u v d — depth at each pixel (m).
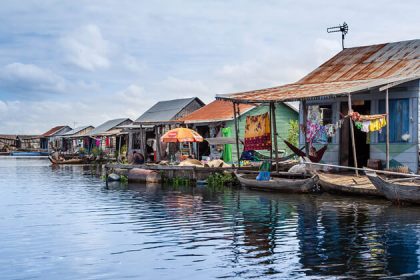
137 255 11.62
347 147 24.11
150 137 47.25
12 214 17.95
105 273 10.27
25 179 35.09
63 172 43.66
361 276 9.72
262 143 24.30
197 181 27.95
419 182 19.75
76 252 12.01
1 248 12.48
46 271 10.46
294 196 21.30
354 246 11.99
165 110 49.97
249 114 34.53
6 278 10.01
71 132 85.25
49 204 20.66
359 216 15.91
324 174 22.23
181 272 10.23
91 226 15.34
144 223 15.66
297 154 23.02
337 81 25.73
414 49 26.42
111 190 26.30
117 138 59.66
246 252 11.69
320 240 12.68
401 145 22.11
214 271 10.25
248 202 19.78
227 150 32.31
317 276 9.77
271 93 24.84
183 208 18.66
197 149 37.00
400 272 9.95
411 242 12.30
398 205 18.05
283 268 10.34
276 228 14.32
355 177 21.30
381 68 25.50
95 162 60.34
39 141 109.94
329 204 18.59
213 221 15.72
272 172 23.94
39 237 13.77
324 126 21.91
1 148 108.38
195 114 40.44
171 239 13.21
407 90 21.97
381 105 22.64
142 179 30.75
